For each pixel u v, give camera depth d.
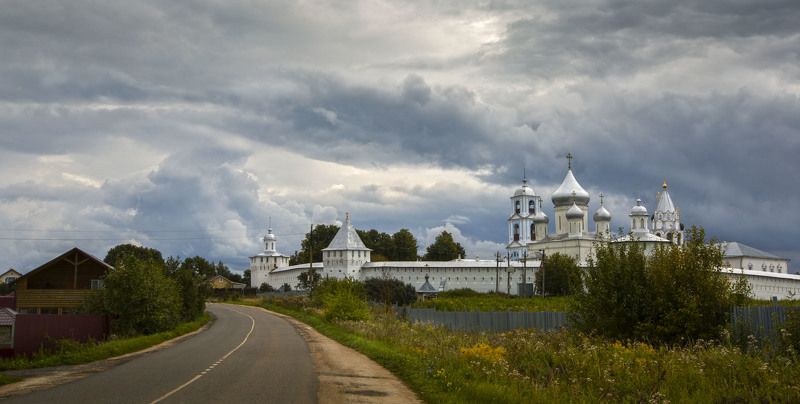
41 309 65.88
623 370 22.62
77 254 66.31
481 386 21.22
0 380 23.50
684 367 22.27
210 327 68.56
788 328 25.55
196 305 75.94
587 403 19.55
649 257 36.31
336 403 19.64
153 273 53.03
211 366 29.61
